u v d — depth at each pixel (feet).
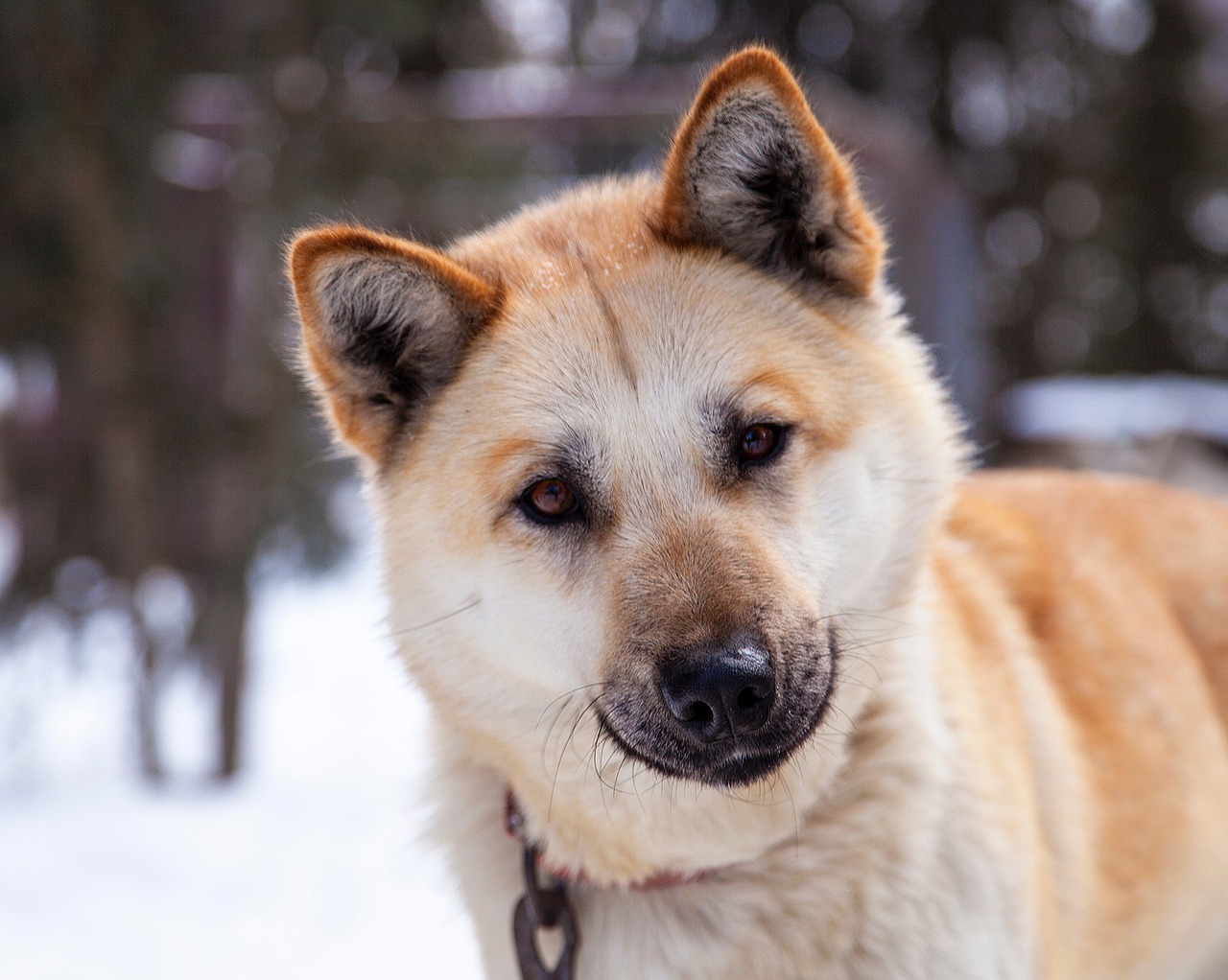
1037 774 7.85
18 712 19.31
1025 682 8.12
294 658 25.94
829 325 7.35
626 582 6.57
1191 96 52.31
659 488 6.77
